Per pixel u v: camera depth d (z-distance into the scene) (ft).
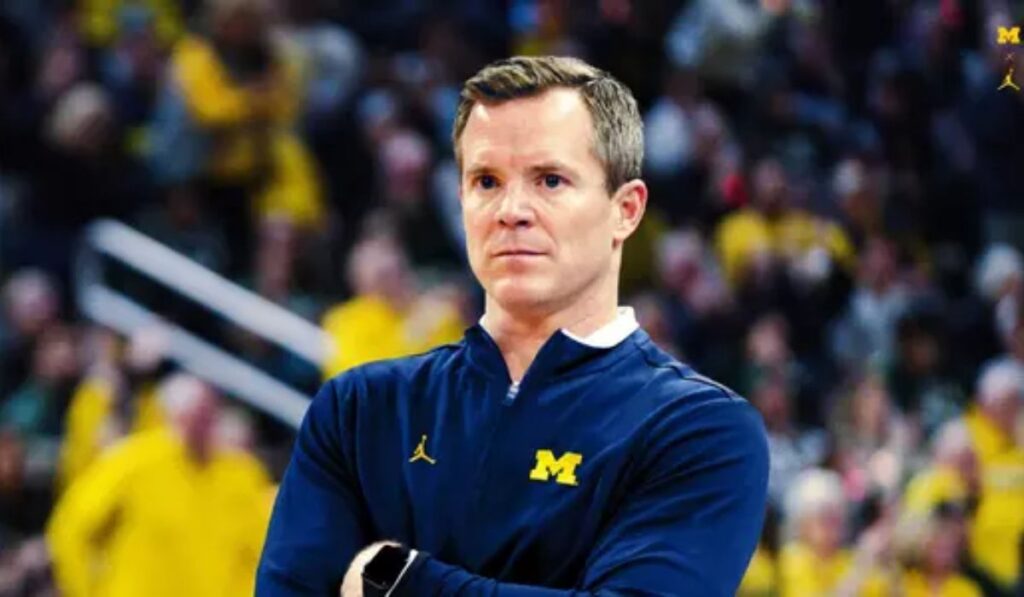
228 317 69.51
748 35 71.61
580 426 19.48
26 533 62.54
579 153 19.58
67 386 64.75
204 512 56.59
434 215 72.95
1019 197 66.74
